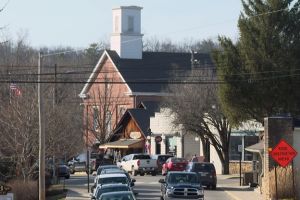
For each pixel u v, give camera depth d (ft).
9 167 180.86
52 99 201.26
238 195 184.34
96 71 371.56
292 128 169.17
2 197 110.42
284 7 211.00
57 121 187.93
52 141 184.03
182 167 249.34
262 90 214.07
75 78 383.65
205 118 261.65
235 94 215.72
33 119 173.06
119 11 369.30
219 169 273.54
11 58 255.50
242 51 215.31
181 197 148.46
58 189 204.64
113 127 365.61
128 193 108.47
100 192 117.50
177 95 264.72
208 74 271.49
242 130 259.39
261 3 212.02
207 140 270.26
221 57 217.56
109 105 363.97
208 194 190.19
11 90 183.83
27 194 166.30
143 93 357.20
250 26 213.25
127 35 369.71
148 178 261.85
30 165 184.55
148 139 321.11
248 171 241.14
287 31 212.84
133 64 366.02
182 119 259.80
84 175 301.63
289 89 213.87
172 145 307.37
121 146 331.36
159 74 361.92
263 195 178.19
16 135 171.83
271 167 167.73
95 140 360.89
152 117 321.73
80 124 311.88
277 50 212.23
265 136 172.24
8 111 172.55
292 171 160.15
